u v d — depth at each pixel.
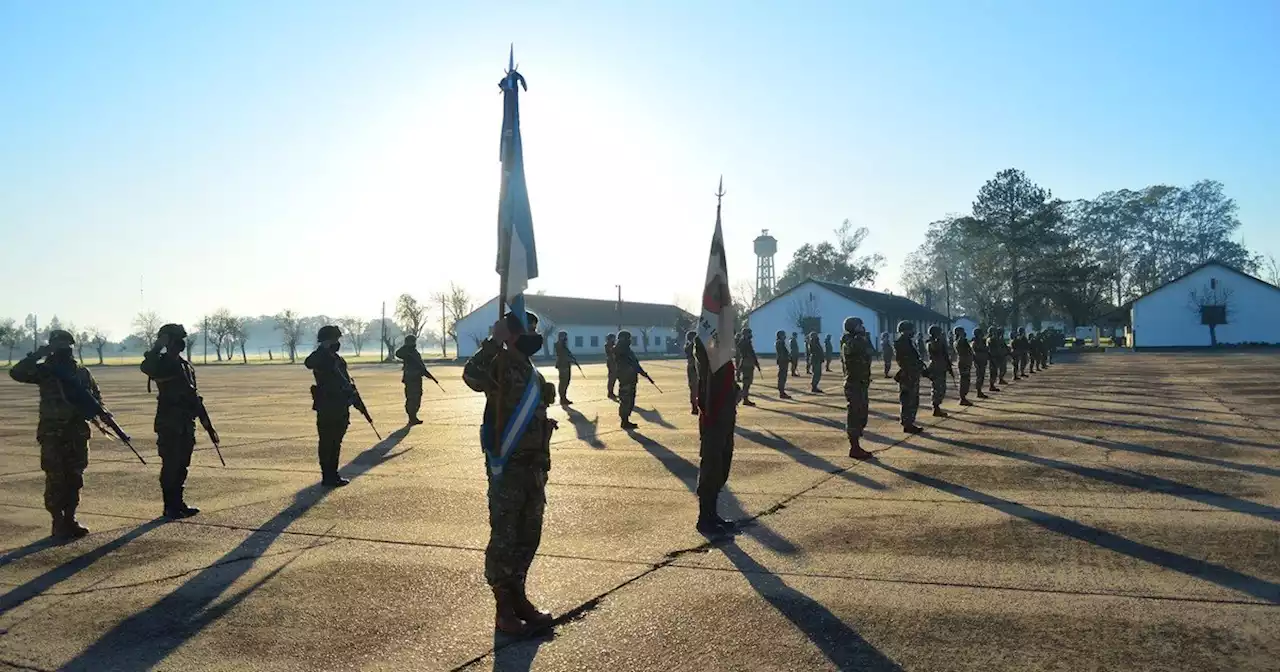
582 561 6.22
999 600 5.16
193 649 4.69
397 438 13.87
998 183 74.38
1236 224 108.31
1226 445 11.25
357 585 5.78
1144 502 7.82
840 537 6.77
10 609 5.41
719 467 7.07
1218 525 6.88
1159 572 5.64
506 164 5.56
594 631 4.83
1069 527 6.93
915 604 5.13
